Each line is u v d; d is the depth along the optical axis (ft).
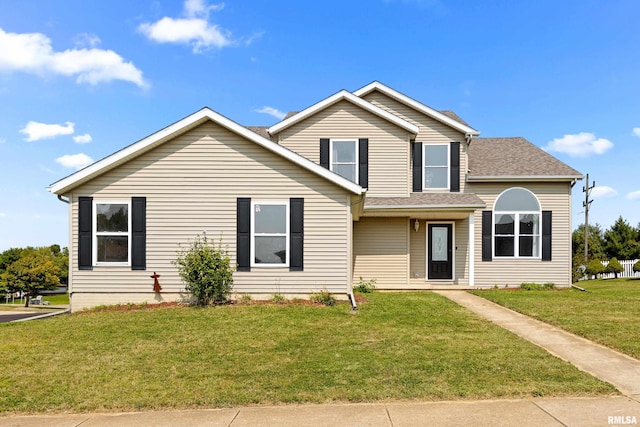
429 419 14.90
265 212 38.68
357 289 47.93
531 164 54.08
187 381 18.93
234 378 19.20
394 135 50.75
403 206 46.62
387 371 19.62
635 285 62.69
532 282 51.67
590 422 14.52
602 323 29.48
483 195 52.60
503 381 18.22
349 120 50.70
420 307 35.88
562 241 51.62
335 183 38.19
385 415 15.29
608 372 19.77
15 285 122.31
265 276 38.40
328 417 15.23
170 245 38.27
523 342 24.59
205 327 28.76
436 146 53.01
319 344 24.50
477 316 32.68
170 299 38.04
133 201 38.24
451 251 52.90
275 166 38.65
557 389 17.31
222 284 36.63
